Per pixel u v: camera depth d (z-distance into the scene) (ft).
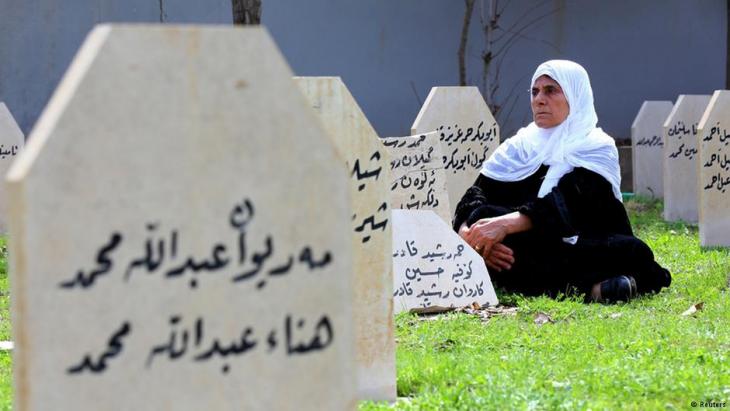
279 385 10.27
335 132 16.98
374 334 17.20
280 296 10.26
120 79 9.62
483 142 37.50
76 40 53.36
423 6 59.31
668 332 22.77
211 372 10.02
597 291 28.35
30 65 52.85
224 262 10.04
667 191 45.91
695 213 46.29
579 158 29.66
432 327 24.09
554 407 16.58
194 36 9.90
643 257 28.71
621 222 29.60
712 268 31.94
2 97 52.54
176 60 9.84
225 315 10.05
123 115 9.62
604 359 20.25
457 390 17.16
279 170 10.22
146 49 9.72
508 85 61.52
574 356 20.49
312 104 16.93
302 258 10.33
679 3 63.77
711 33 64.39
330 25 57.82
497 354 21.04
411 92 59.26
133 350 9.71
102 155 9.53
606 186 29.45
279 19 56.90
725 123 36.76
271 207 10.20
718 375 18.85
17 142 42.22
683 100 45.88
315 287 10.39
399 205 30.19
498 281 29.55
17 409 9.48
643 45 63.36
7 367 20.76
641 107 58.49
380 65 58.75
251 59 10.11
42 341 9.34
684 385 18.01
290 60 57.16
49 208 9.32
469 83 60.44
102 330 9.59
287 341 10.29
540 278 28.96
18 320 9.37
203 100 9.93
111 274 9.60
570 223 28.89
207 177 9.95
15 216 9.27
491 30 53.57
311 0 57.31
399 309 26.37
